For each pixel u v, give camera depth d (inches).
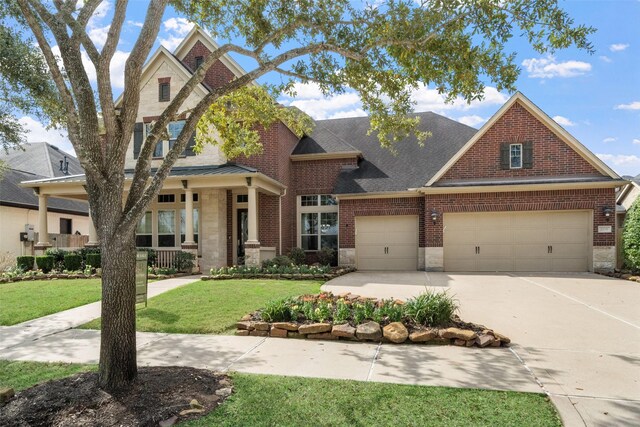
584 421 142.0
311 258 735.7
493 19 214.7
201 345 242.4
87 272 559.2
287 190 725.3
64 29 175.0
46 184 652.7
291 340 252.5
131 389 167.9
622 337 253.9
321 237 745.0
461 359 211.3
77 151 169.8
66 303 372.2
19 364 212.8
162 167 180.4
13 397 164.1
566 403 156.0
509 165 618.8
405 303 295.4
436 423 140.3
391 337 243.1
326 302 301.4
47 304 367.2
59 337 269.3
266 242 685.3
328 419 143.8
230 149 367.9
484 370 194.2
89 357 225.5
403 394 164.7
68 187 660.7
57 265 613.3
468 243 622.8
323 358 215.3
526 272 594.9
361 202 675.4
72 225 1021.2
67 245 900.6
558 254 599.2
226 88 199.6
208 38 727.7
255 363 207.9
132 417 146.1
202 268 658.8
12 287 471.5
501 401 157.8
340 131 854.5
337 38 250.7
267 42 235.8
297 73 279.6
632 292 415.8
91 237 665.6
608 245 576.4
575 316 310.7
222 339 256.1
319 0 250.2
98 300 390.0
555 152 606.9
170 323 293.1
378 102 317.1
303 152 751.1
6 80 394.6
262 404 156.3
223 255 673.6
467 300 373.7
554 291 422.3
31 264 631.8
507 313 320.8
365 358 214.7
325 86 287.3
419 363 205.3
